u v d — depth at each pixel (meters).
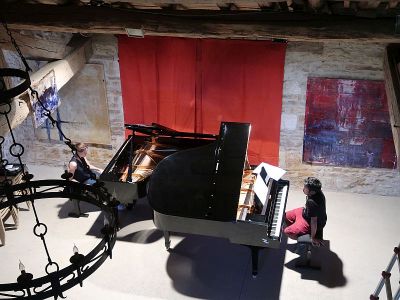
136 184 5.83
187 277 5.70
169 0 4.65
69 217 6.77
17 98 5.38
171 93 6.98
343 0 4.50
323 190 7.43
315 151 7.15
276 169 5.83
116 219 2.47
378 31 5.03
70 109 7.66
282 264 5.87
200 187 5.34
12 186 2.56
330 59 6.46
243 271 5.78
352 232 6.45
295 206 7.09
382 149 6.89
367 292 5.43
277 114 6.80
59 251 6.09
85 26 5.62
